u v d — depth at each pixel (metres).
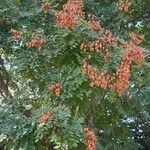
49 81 6.50
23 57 6.77
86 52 6.27
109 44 6.41
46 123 5.68
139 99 9.05
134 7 8.73
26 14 7.04
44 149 6.19
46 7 6.99
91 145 5.95
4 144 6.32
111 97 6.60
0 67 7.80
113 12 8.75
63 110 5.89
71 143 5.71
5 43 7.08
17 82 7.86
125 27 8.84
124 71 6.14
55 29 6.68
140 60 6.25
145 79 6.83
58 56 6.51
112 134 9.55
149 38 8.83
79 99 6.41
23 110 6.65
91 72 6.11
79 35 6.23
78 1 6.59
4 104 6.81
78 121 5.94
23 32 6.91
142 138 11.95
